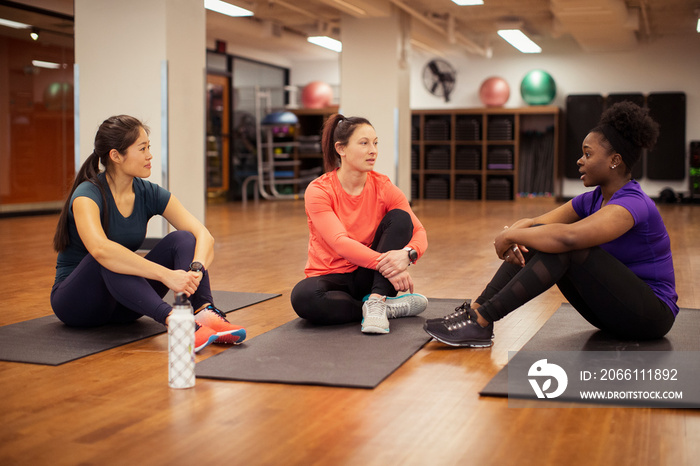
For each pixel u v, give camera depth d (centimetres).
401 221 271
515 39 1090
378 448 155
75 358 227
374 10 893
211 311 243
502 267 239
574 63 1227
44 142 843
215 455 151
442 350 237
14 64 797
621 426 167
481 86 1232
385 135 951
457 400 186
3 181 798
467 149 1225
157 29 545
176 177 559
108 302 258
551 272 220
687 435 162
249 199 1214
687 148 1175
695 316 281
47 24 827
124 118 252
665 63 1178
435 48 1184
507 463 146
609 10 859
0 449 154
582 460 148
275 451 153
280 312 304
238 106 1203
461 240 605
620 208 215
